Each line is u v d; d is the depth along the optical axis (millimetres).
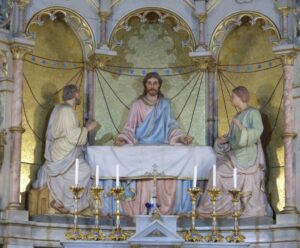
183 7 14203
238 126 13031
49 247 12531
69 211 12859
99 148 13203
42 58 13930
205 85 14188
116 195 10984
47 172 12992
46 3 13672
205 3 14078
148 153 13148
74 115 13250
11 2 13219
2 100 12828
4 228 12273
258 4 13766
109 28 14125
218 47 14125
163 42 14672
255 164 12922
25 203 13141
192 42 14062
